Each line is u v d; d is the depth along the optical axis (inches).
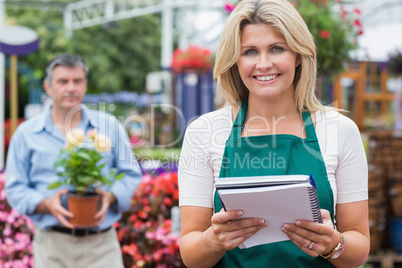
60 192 96.8
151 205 131.3
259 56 57.5
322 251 52.0
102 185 100.0
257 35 57.0
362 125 408.8
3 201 135.6
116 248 104.9
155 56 811.4
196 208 60.2
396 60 309.4
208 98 378.6
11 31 206.5
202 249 56.0
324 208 56.4
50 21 728.3
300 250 56.5
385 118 418.9
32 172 100.7
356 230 58.6
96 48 754.8
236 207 50.3
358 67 423.2
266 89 57.8
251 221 51.2
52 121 103.0
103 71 744.3
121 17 432.5
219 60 59.7
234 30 57.8
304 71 59.0
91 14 477.7
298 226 51.1
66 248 99.3
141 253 128.6
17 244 131.5
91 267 100.5
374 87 429.4
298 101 60.4
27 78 631.8
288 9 56.8
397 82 420.8
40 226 99.5
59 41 708.0
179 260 128.3
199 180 60.7
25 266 130.7
